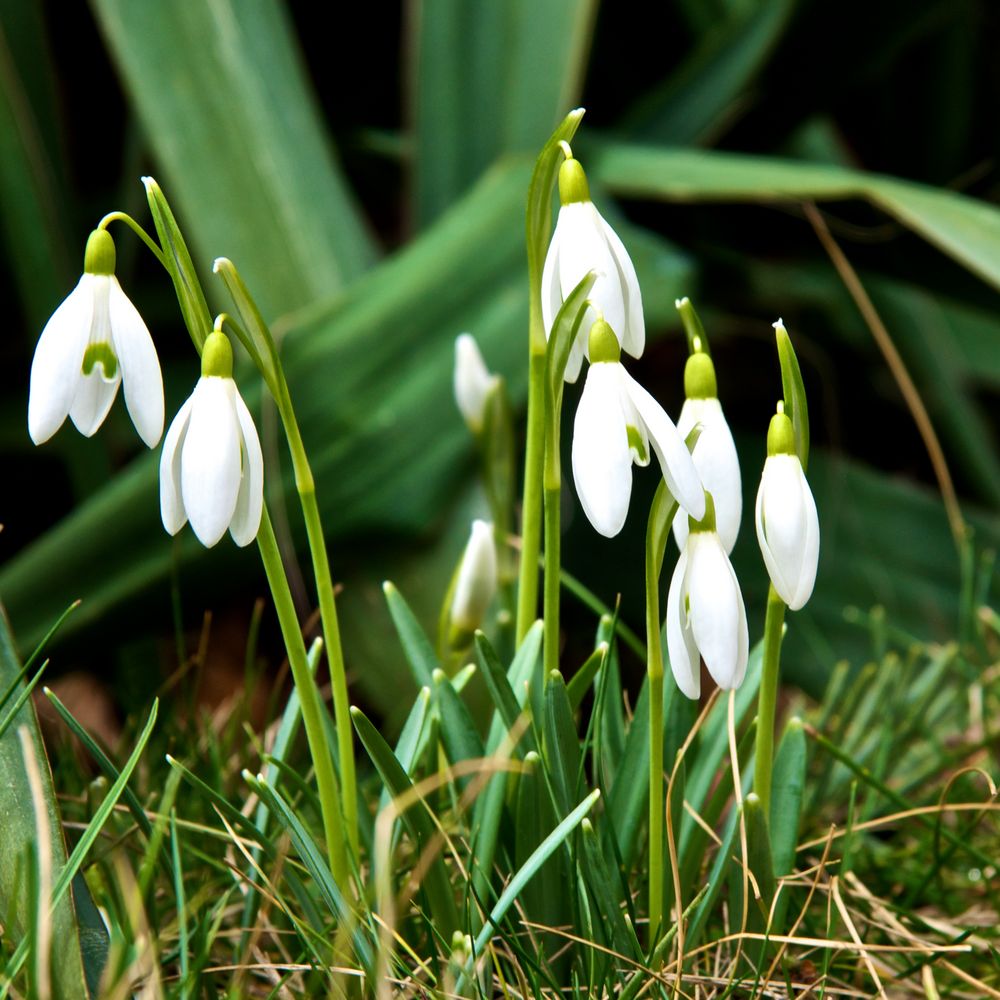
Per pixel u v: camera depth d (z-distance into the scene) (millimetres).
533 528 780
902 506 1210
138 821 757
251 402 916
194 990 751
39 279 1089
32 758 746
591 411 724
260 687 1140
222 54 1077
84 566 907
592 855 752
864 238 1222
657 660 747
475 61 1151
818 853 834
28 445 1184
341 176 1111
